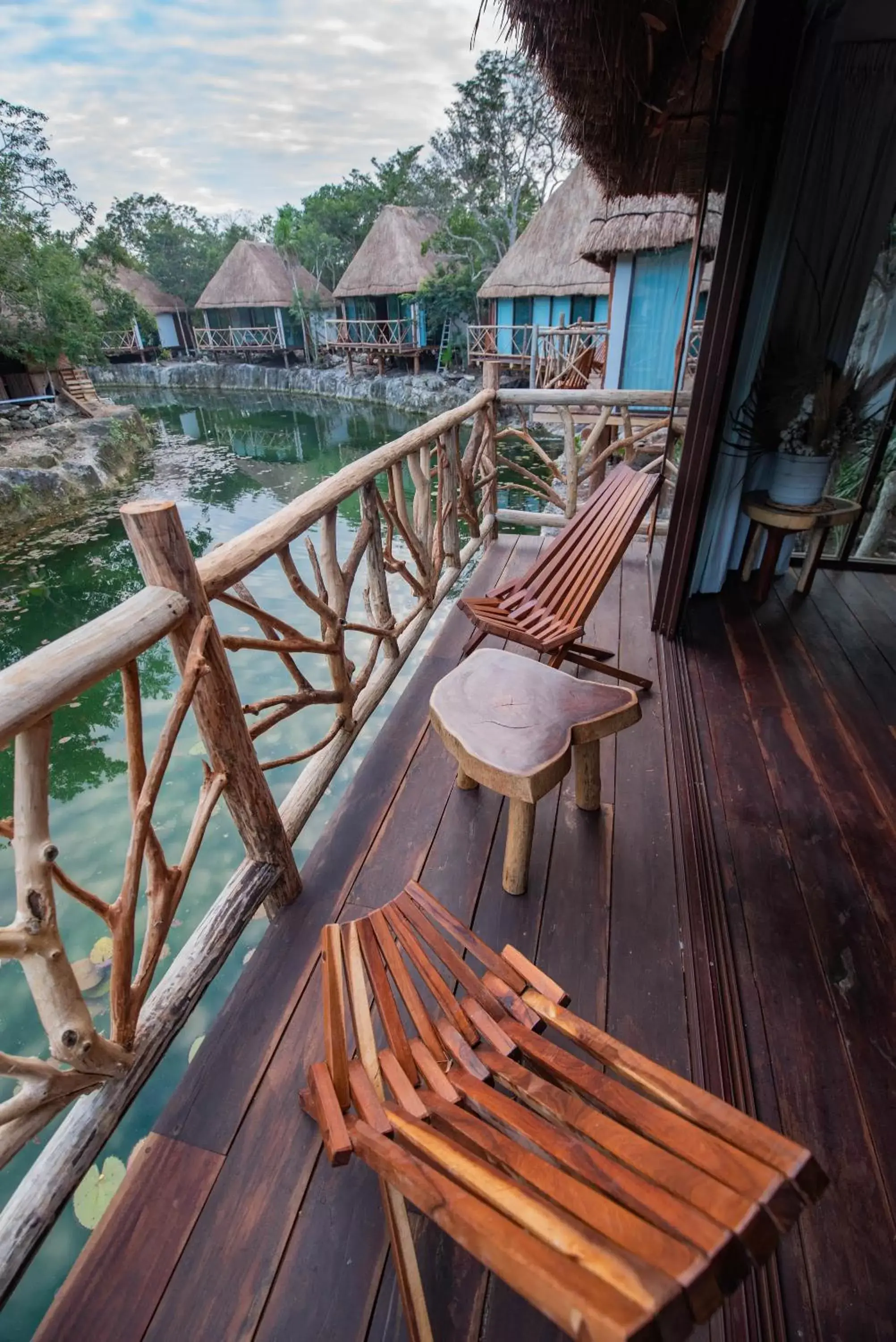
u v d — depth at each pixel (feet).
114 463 41.50
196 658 3.84
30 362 48.49
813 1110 3.63
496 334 50.34
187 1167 3.55
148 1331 2.98
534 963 4.57
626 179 9.46
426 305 64.08
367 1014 3.16
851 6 6.30
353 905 5.13
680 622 8.66
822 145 7.13
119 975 3.49
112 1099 3.54
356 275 71.20
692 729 6.75
